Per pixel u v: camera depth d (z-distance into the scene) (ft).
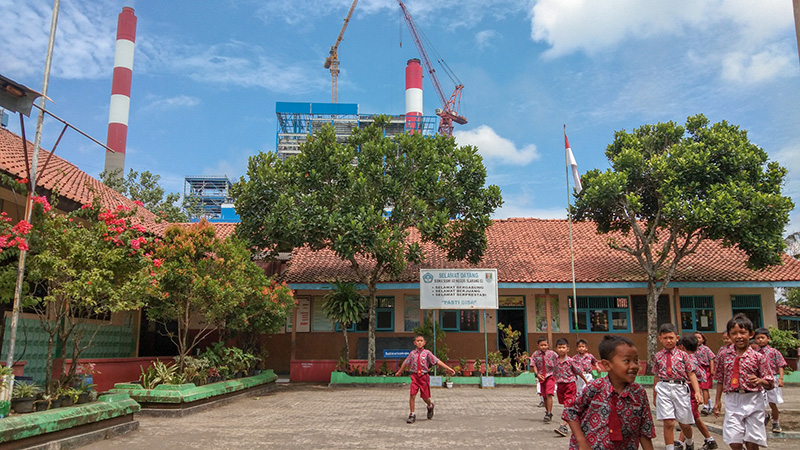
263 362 55.67
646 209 61.36
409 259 54.29
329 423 33.76
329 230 51.57
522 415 37.04
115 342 49.93
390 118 60.08
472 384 55.83
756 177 55.11
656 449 26.50
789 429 29.94
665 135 59.52
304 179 54.95
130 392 36.73
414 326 66.33
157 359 46.75
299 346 66.28
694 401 24.98
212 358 45.16
